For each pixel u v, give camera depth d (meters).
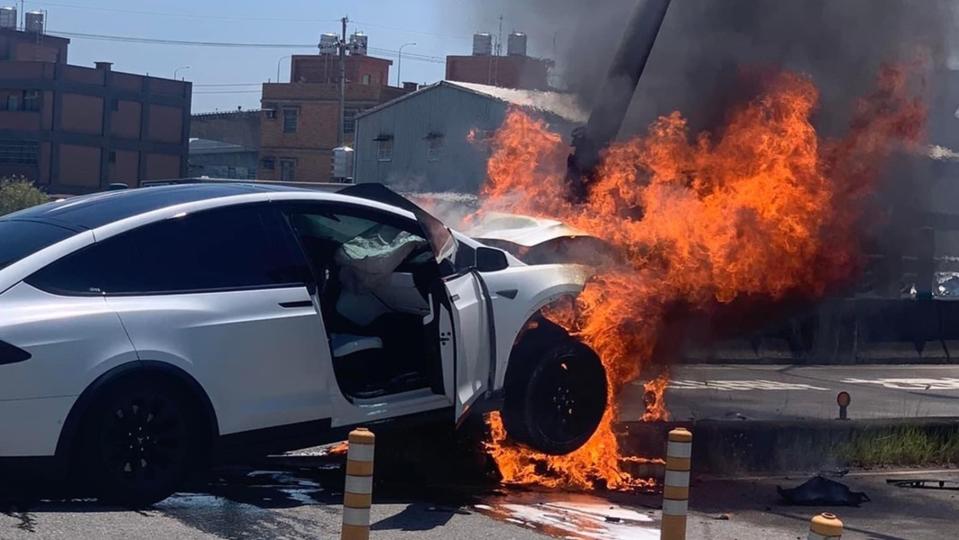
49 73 62.47
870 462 9.74
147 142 66.25
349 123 67.88
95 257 6.44
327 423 7.02
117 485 6.29
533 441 7.84
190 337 6.49
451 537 6.26
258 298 6.80
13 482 6.68
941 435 10.44
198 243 6.77
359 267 7.48
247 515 6.43
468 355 7.34
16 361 5.96
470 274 7.54
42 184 62.81
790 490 8.12
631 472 8.41
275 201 7.11
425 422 7.41
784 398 14.79
